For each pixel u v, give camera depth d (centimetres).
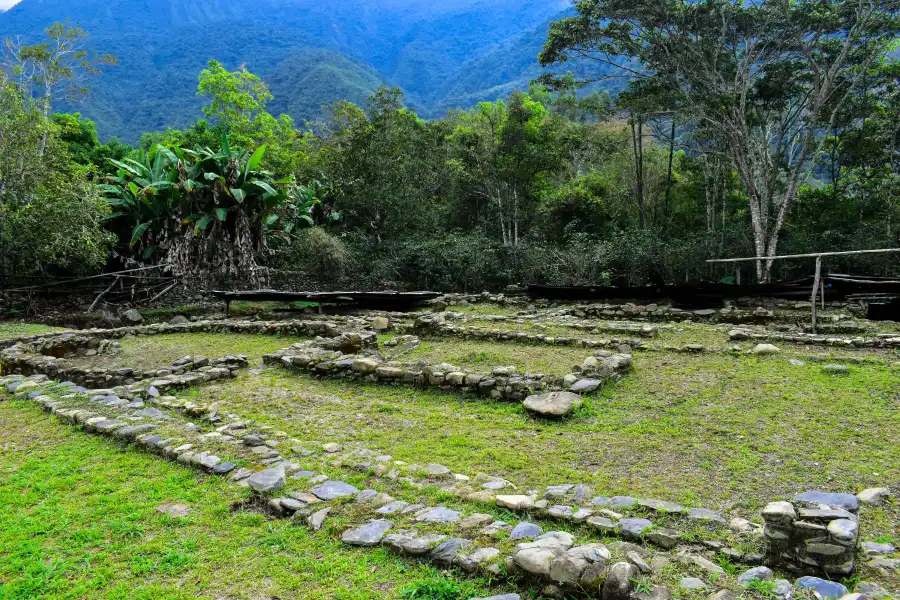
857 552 359
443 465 553
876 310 1426
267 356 1072
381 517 435
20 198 1881
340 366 945
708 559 363
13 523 455
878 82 2511
